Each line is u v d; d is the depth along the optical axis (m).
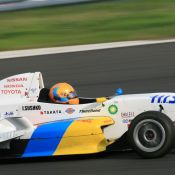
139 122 23.02
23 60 51.81
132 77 43.97
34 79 26.44
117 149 25.05
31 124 25.55
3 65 50.59
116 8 77.94
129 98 25.05
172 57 48.88
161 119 22.66
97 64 48.44
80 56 51.78
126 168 21.83
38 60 51.34
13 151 25.08
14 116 26.00
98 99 25.25
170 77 43.06
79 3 81.62
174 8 75.69
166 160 22.55
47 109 25.84
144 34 61.97
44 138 24.67
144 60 48.62
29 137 24.84
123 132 24.69
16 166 24.44
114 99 25.23
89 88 42.19
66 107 25.69
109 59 49.88
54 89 26.08
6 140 24.41
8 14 78.75
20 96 26.39
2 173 23.14
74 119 25.17
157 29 63.94
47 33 66.44
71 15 75.06
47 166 23.69
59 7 80.25
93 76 45.16
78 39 61.97
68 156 25.56
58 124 24.86
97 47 55.44
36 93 26.22
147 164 22.14
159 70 45.19
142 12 74.44
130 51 52.34
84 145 24.33
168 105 24.39
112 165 22.58
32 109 25.92
